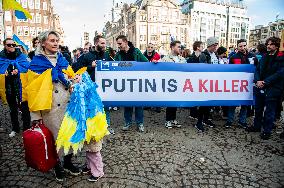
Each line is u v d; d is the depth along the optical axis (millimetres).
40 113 3174
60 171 3510
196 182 3564
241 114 6234
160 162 4184
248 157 4406
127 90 5727
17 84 5293
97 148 3412
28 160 3115
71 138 3031
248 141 5211
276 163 4184
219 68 5984
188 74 5883
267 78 5219
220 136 5512
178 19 68750
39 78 3014
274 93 5172
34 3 55594
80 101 3107
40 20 56344
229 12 84438
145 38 66250
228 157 4398
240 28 87375
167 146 4891
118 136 5469
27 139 3031
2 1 6297
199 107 5922
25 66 5273
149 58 7922
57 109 3234
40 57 3123
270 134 5547
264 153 4590
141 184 3498
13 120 5500
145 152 4594
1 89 5320
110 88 5684
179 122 6629
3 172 3811
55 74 3143
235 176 3736
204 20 79188
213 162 4195
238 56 6340
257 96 5680
